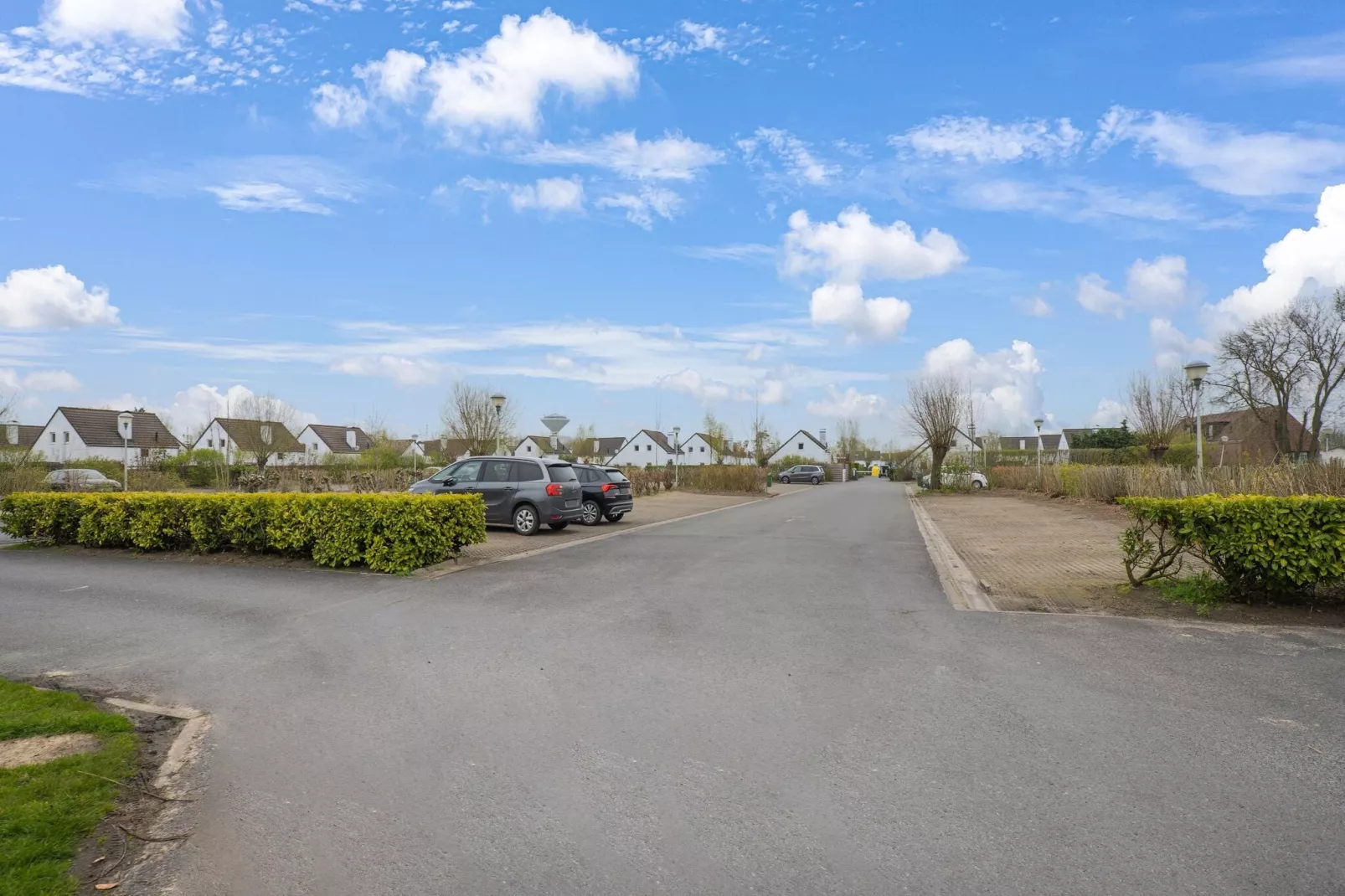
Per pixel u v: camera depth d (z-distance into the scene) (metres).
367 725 4.85
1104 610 8.19
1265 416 42.03
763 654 6.45
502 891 3.05
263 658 6.38
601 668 6.04
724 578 10.34
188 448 50.12
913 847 3.36
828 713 5.04
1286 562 7.54
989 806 3.73
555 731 4.74
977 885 3.06
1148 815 3.63
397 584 9.75
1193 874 3.13
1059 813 3.65
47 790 3.83
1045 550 13.33
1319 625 7.34
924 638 6.99
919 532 17.27
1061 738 4.58
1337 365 39.25
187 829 3.55
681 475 43.66
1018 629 7.35
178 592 9.28
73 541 13.57
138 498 12.59
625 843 3.42
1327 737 4.57
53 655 6.52
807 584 9.90
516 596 8.97
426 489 16.45
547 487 15.73
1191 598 8.18
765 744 4.51
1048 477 31.34
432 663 6.20
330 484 30.30
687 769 4.18
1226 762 4.21
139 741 4.59
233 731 4.77
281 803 3.81
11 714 4.90
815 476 64.12
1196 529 7.94
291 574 10.57
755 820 3.62
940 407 39.66
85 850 3.34
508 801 3.82
